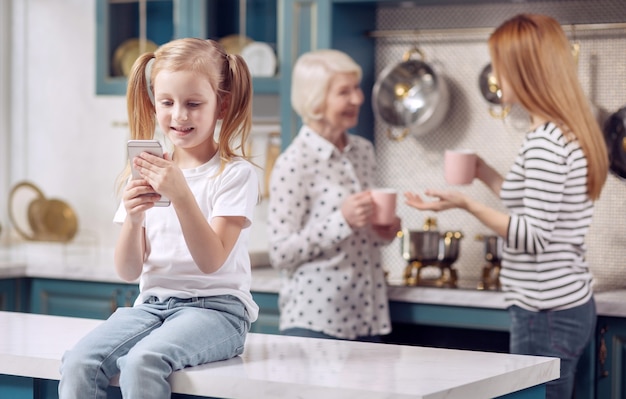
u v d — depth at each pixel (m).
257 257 4.01
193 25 4.14
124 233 1.92
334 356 1.97
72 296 4.06
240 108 1.97
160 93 1.91
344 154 3.38
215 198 1.93
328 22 3.69
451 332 3.67
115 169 4.75
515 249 2.90
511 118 3.79
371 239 3.40
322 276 3.28
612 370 3.20
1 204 4.97
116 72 4.37
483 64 3.84
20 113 4.96
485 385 1.77
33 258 4.30
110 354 1.83
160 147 1.83
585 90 3.67
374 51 4.01
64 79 4.86
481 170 3.32
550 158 2.81
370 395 1.64
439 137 3.91
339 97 3.31
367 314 3.34
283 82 3.77
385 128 4.00
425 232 3.60
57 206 4.66
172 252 1.94
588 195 2.91
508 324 3.30
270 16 4.02
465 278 3.85
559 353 2.87
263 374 1.77
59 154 4.88
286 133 3.77
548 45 2.89
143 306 1.96
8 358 1.93
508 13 3.80
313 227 3.23
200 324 1.86
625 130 3.43
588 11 3.67
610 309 3.16
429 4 3.85
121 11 4.35
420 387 1.67
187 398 1.81
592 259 3.66
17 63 4.96
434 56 3.92
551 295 2.86
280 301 3.38
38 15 4.92
